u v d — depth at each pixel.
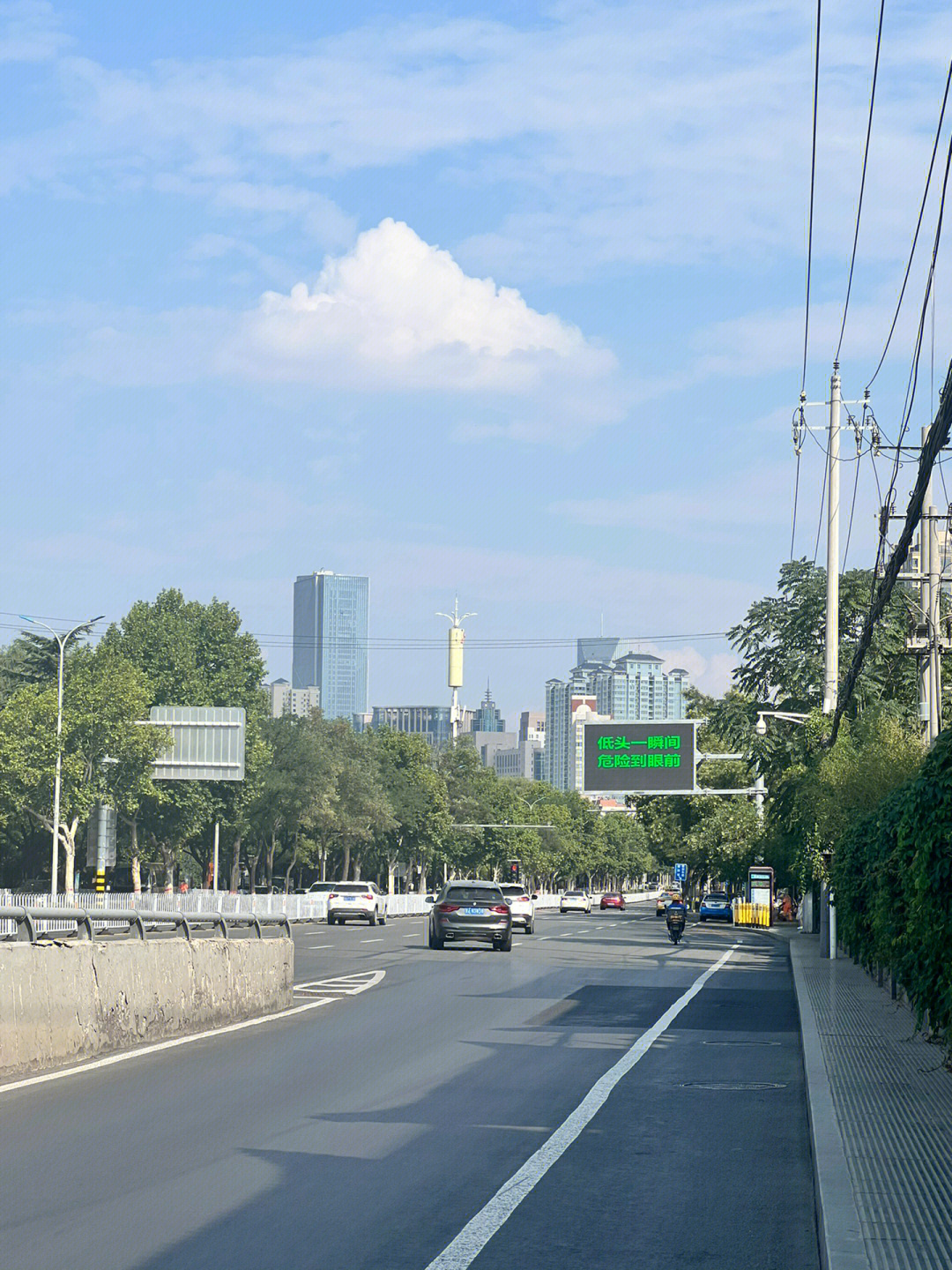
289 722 118.88
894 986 24.38
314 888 85.00
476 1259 8.14
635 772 71.56
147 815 102.75
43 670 104.81
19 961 14.74
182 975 19.16
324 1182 10.07
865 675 61.59
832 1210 8.57
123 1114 12.52
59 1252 8.12
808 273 22.56
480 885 43.66
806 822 50.28
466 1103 13.69
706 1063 17.31
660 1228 9.02
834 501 52.16
